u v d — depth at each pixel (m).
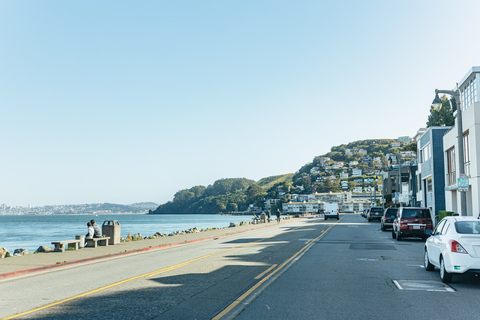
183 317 7.22
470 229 10.66
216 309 7.79
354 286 10.16
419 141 52.06
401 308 7.88
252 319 7.09
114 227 22.84
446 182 36.28
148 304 8.24
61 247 18.75
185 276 11.73
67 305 8.25
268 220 61.50
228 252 18.50
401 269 13.05
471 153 28.00
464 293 9.34
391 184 90.81
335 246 21.19
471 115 27.94
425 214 24.34
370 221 56.25
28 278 12.20
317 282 10.70
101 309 7.85
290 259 15.61
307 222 59.44
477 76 35.38
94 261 16.23
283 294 9.18
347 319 7.09
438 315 7.37
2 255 18.45
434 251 11.77
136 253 19.33
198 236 29.72
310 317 7.21
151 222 150.25
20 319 7.17
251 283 10.54
